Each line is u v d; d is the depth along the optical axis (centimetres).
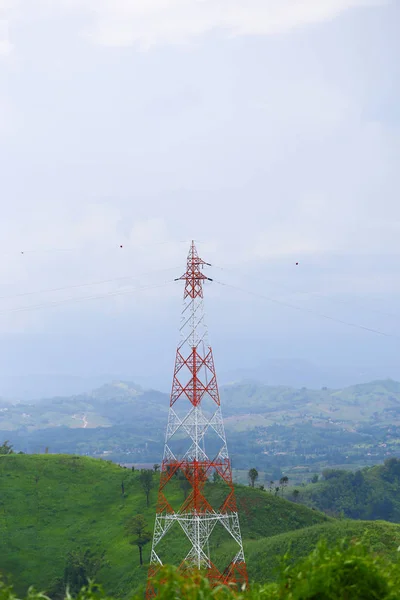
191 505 9312
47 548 13112
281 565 1819
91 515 14675
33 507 14712
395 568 1802
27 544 13188
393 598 1662
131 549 12688
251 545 11412
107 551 12850
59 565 12538
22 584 11775
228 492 15012
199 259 9319
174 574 1677
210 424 9081
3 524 13838
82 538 13562
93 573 11850
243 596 1748
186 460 9062
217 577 8656
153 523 13688
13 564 12412
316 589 1670
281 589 1744
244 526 13525
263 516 14112
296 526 13950
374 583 1697
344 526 10356
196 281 9231
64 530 13950
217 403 9075
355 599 1653
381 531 9688
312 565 1744
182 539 12731
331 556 1750
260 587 1820
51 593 11369
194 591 1631
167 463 9244
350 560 1711
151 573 9588
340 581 1689
